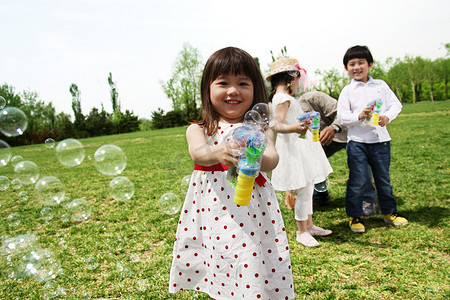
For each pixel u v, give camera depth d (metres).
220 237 1.37
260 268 1.32
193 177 1.53
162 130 27.08
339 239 2.75
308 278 2.14
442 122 11.30
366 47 2.98
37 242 3.18
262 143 1.19
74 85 40.31
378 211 3.30
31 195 5.54
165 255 2.67
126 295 2.10
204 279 1.47
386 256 2.35
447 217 2.96
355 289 1.98
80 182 6.39
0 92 33.25
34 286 2.34
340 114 2.96
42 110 38.09
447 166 4.88
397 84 50.47
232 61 1.43
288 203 3.28
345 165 5.79
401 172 4.73
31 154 15.04
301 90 2.99
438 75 47.12
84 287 2.25
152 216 3.74
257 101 1.55
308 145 2.69
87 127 33.78
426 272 2.09
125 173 6.96
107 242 3.04
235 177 1.32
